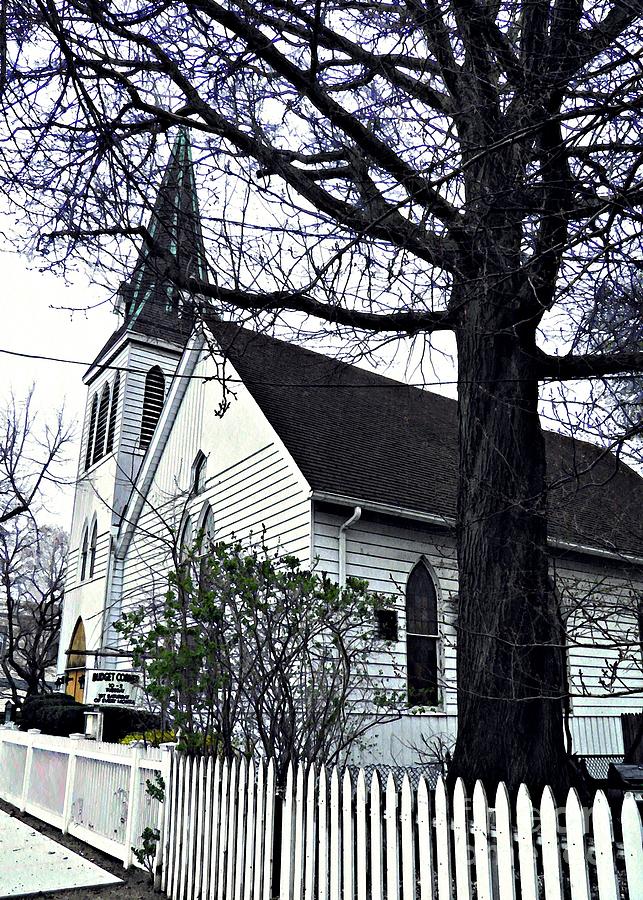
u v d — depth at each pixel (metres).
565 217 4.84
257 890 5.98
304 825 5.61
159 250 5.58
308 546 12.85
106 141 4.97
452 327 7.06
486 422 6.67
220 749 7.79
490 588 6.29
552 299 5.80
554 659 6.27
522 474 6.48
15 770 13.32
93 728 14.35
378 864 4.71
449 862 4.28
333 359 6.68
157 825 8.18
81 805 10.25
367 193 5.12
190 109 5.74
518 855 4.30
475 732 6.10
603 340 5.59
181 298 5.77
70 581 24.53
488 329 6.72
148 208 5.22
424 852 4.41
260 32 4.89
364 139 5.23
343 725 8.27
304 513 13.15
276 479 14.16
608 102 4.09
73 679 22.16
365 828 4.89
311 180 6.13
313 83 5.03
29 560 34.19
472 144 4.50
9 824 11.23
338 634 8.29
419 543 14.38
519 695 5.97
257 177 5.58
